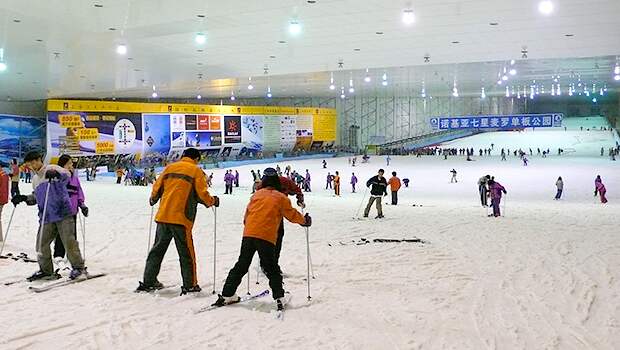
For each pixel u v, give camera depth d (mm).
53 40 14836
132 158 39188
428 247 7465
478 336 3730
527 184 30062
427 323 4004
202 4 10883
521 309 4402
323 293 4859
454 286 5180
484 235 8734
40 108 41781
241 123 47188
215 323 3906
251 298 4582
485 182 16406
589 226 10094
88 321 3918
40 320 3914
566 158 47844
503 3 11008
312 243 7805
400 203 17922
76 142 35562
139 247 7086
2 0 10594
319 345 3482
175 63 19953
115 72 22578
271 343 3506
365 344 3521
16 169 14766
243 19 12297
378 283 5289
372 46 16266
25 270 5559
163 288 4895
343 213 12859
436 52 17453
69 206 5117
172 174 4762
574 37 14820
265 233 4340
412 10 11469
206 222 10023
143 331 3719
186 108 42625
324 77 29375
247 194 24281
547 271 5852
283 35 14352
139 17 11969
